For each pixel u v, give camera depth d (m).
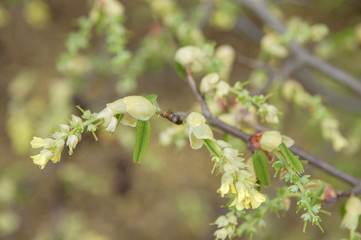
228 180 0.27
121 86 0.49
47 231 0.83
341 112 0.73
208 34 1.26
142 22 1.19
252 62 0.45
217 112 0.33
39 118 0.79
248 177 0.27
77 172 0.79
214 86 0.32
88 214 1.05
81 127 0.26
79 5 1.34
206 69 0.34
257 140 0.28
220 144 0.27
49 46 1.26
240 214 0.29
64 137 0.26
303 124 0.87
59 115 0.70
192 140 0.28
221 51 0.37
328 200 0.31
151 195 1.09
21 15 1.25
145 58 0.51
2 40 1.25
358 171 0.70
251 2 0.53
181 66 0.34
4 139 1.08
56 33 1.29
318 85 0.66
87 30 0.40
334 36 0.51
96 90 0.94
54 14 1.31
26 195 0.80
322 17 1.26
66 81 0.70
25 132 0.78
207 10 0.56
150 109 0.27
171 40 0.51
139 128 0.28
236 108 0.33
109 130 0.27
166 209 1.07
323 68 0.47
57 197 0.80
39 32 1.28
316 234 0.85
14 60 1.23
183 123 0.28
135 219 1.06
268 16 0.53
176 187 1.09
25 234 0.95
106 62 0.71
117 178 1.08
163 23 0.50
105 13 0.38
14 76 1.19
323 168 0.33
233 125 0.32
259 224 0.30
